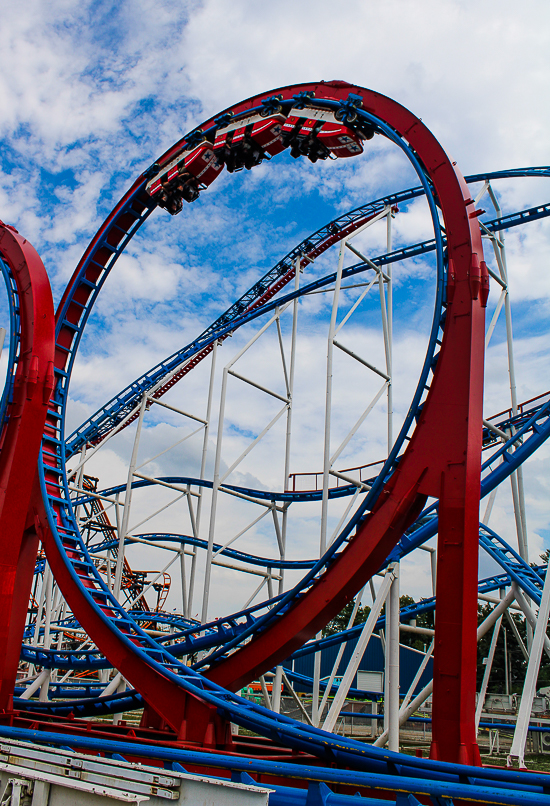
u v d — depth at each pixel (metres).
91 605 15.82
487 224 24.30
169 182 21.66
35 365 17.06
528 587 20.72
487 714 30.61
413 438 13.28
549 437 18.91
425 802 8.82
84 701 19.33
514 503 21.95
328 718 15.12
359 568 13.41
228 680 15.00
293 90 19.80
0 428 17.09
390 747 14.77
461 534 12.07
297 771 8.07
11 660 16.41
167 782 5.52
